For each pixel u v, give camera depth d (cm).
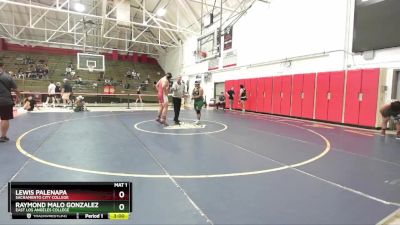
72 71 2523
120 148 514
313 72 1091
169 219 241
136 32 2736
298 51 1167
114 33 2758
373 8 869
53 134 656
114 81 2578
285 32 1235
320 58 1072
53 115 1118
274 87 1266
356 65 943
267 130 787
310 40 1109
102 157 445
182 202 276
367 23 890
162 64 3106
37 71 2384
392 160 460
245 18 1514
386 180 357
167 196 290
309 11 1112
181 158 448
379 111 785
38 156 443
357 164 433
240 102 1522
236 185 328
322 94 1023
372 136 706
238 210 261
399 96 838
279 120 1061
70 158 434
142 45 3164
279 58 1274
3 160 415
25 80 2162
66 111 1322
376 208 272
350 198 296
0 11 2272
